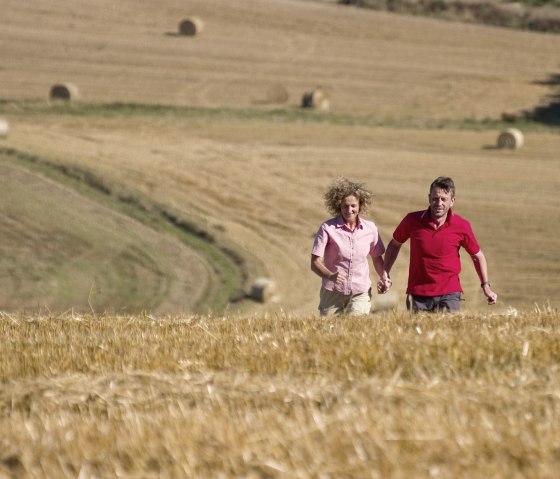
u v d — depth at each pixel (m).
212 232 91.69
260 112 148.12
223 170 111.81
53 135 123.31
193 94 155.88
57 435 13.12
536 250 87.56
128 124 135.12
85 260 83.00
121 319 25.64
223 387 15.50
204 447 12.31
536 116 156.25
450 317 22.94
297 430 12.71
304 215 98.81
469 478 11.05
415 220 27.19
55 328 23.97
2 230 87.56
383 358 17.14
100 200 98.00
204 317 26.08
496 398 14.09
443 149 127.19
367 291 27.53
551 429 12.56
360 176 112.31
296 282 81.81
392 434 12.30
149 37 187.38
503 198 103.62
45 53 170.25
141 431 13.02
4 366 18.53
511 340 18.27
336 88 167.00
